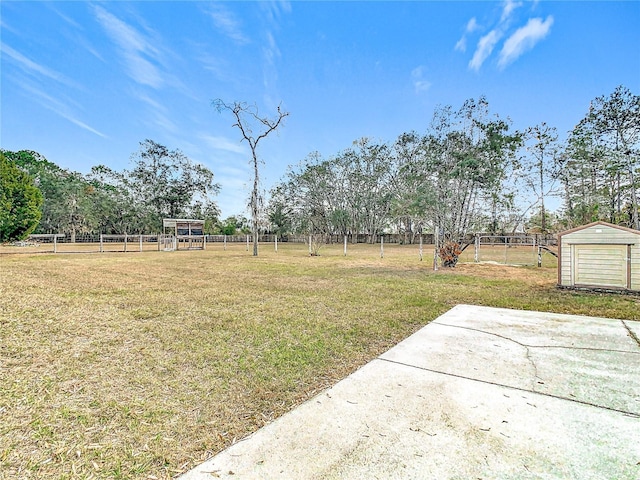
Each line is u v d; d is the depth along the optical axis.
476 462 1.44
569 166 17.92
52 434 1.69
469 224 9.70
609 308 4.45
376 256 14.16
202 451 1.57
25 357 2.71
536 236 15.16
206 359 2.72
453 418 1.81
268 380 2.35
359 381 2.29
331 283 6.64
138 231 32.72
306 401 2.03
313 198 30.42
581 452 1.51
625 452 1.50
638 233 5.30
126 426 1.77
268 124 14.97
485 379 2.30
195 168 33.81
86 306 4.47
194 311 4.29
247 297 5.20
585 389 2.13
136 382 2.30
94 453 1.55
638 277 5.32
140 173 31.80
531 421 1.77
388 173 27.61
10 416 1.84
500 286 6.30
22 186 16.88
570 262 5.88
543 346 2.96
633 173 16.98
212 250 18.77
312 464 1.45
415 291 5.77
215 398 2.09
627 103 16.52
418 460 1.46
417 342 3.10
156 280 6.91
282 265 10.19
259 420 1.85
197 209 34.41
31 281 6.38
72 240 28.59
